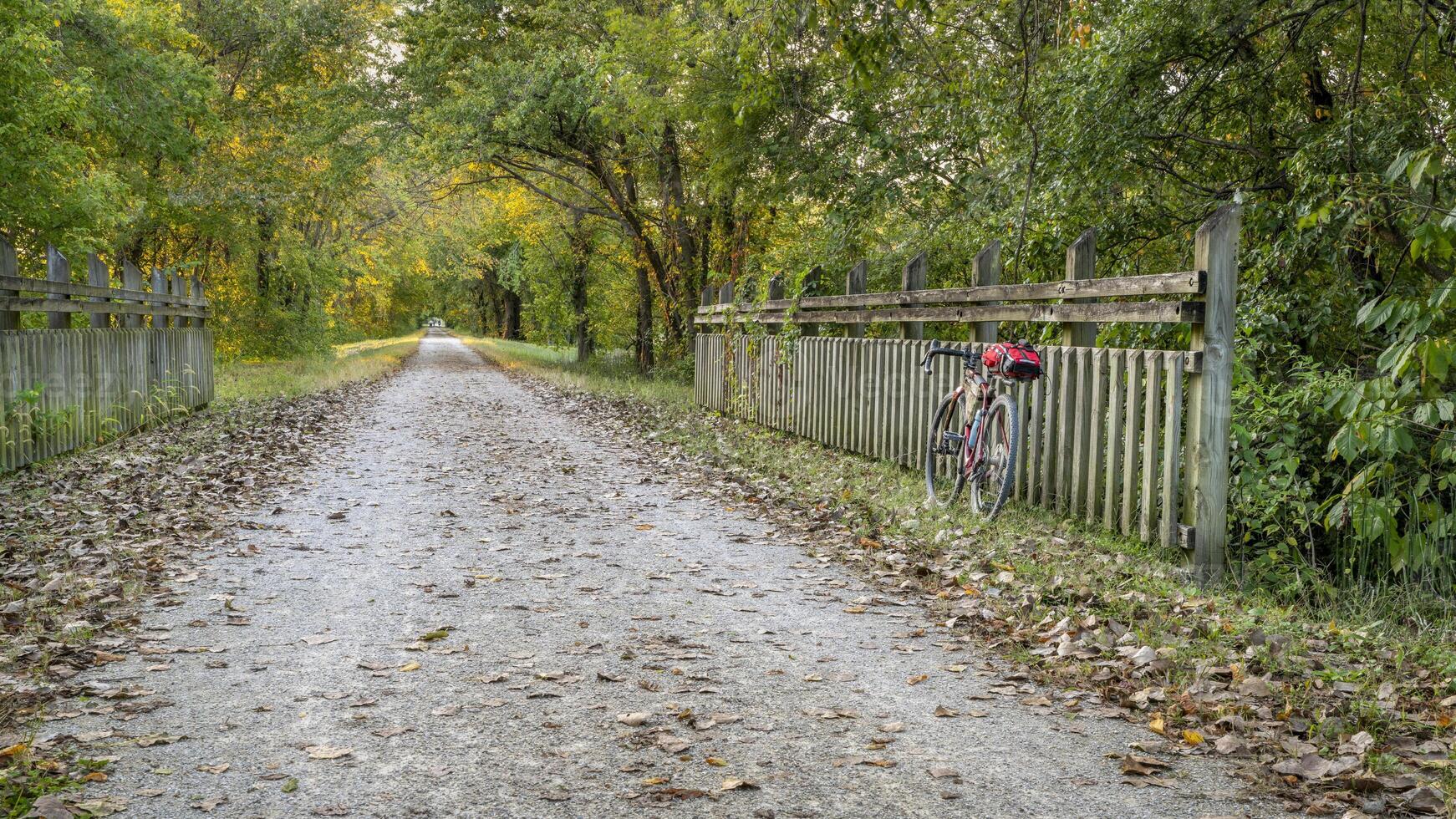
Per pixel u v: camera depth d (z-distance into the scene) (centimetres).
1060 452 729
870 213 1616
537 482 966
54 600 524
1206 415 589
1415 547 586
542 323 4022
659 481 971
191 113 2462
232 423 1435
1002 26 1221
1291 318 777
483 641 470
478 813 299
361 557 645
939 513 755
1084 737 360
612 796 311
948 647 463
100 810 296
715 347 1622
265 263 3719
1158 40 890
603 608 530
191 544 671
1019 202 1117
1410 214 705
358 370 3028
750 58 864
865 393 1069
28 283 1014
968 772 329
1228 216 580
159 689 404
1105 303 689
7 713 369
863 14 754
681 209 2358
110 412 1238
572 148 2458
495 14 2442
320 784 318
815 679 420
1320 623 516
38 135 1797
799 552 668
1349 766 324
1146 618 499
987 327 862
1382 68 983
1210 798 311
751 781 321
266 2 3011
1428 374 481
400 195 4219
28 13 1662
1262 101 948
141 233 3039
